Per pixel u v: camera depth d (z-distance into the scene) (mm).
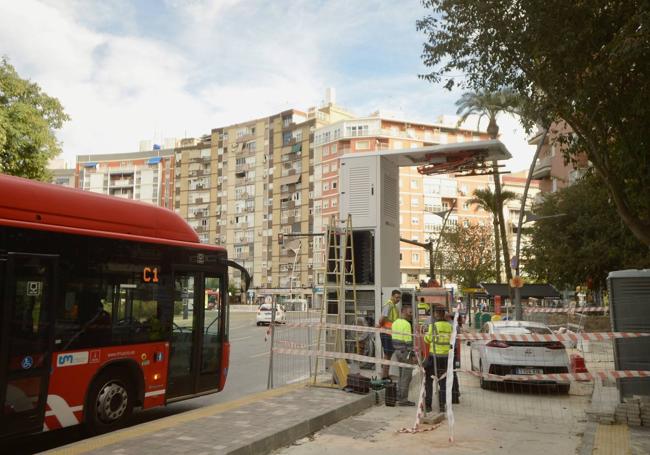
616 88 8305
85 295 7594
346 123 86750
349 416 8758
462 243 53969
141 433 6719
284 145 96688
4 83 19734
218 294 10211
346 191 14375
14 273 6684
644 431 7660
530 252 37812
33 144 20188
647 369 8766
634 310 8945
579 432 7848
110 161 122250
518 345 11812
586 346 18828
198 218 107875
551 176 50938
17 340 6648
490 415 9195
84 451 5883
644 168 9055
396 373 12484
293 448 6812
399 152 14078
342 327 10375
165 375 8828
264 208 98688
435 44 9742
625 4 8031
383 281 13898
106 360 7816
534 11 8461
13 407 6559
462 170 14914
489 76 9539
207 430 6895
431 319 9617
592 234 32969
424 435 7578
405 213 83938
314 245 90125
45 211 7242
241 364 16625
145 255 8641
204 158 108562
